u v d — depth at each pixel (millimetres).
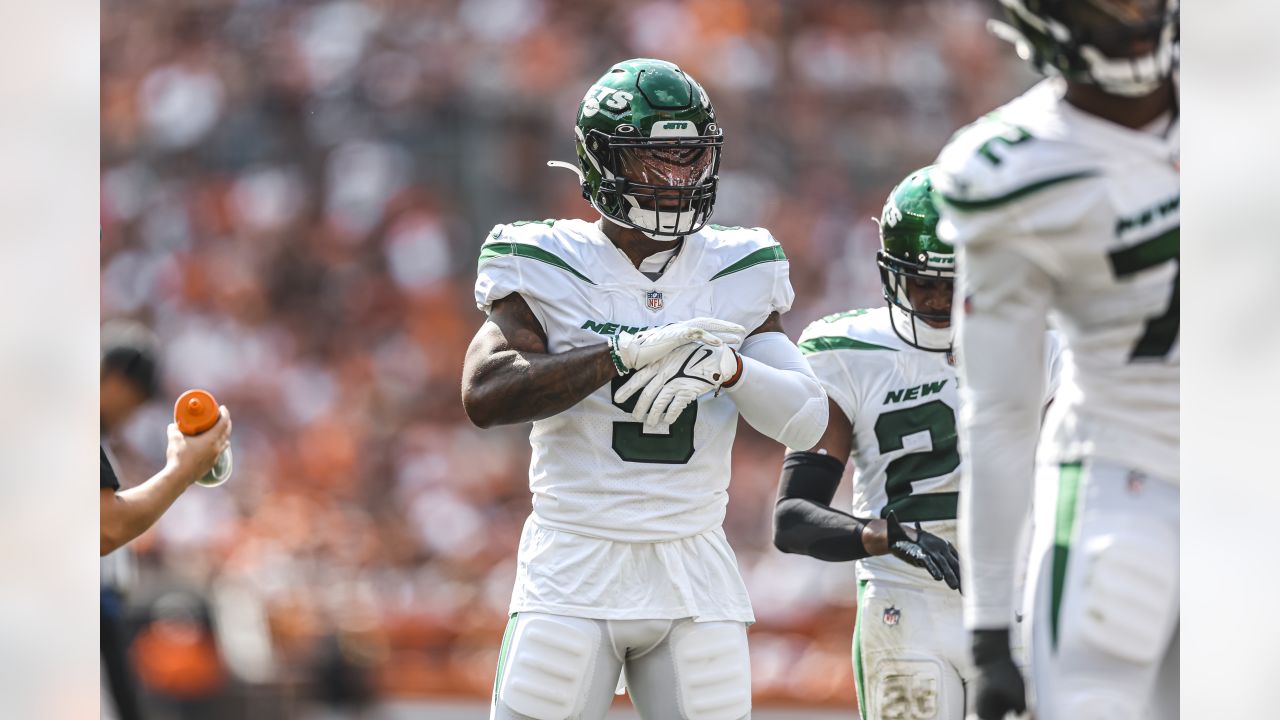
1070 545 9852
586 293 13266
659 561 13125
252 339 48625
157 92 52719
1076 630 9664
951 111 55438
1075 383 10172
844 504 36312
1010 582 9758
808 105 53844
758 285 13672
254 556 39344
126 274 50188
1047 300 9797
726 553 13523
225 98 52688
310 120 52500
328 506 43969
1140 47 9484
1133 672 9633
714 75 53469
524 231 13438
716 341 12633
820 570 38094
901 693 14328
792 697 35969
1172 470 9906
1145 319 9758
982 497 9734
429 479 44344
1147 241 9578
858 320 14945
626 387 12812
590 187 13406
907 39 55750
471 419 13078
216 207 51250
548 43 53906
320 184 51781
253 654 30344
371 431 46594
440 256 50344
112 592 16812
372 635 37312
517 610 13336
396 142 52062
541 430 13469
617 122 12992
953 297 14266
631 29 54250
